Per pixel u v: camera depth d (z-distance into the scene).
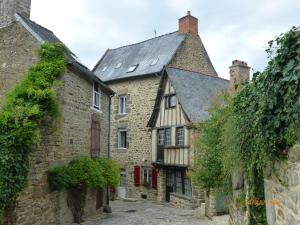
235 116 5.28
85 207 12.40
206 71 21.08
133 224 11.60
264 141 3.79
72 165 10.98
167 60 19.27
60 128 10.34
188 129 15.82
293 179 3.13
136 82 20.17
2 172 7.34
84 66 13.34
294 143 3.09
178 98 16.61
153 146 18.27
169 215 13.79
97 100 14.15
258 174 4.59
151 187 18.72
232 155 5.36
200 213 14.02
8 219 7.71
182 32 20.77
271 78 3.53
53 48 9.80
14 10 12.00
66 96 10.98
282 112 3.33
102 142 14.65
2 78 11.68
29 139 7.95
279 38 3.36
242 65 15.63
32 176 8.77
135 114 20.05
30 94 8.66
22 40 11.58
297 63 3.10
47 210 9.58
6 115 7.80
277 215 3.66
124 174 20.39
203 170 10.99
